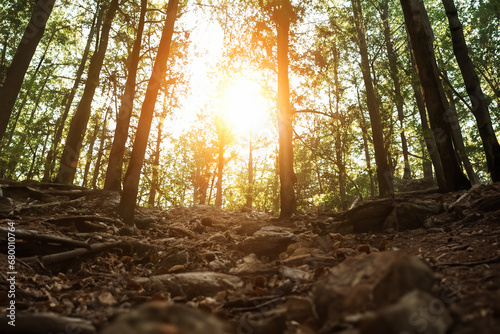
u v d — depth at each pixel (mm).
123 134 12555
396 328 1840
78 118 14219
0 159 25359
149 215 10828
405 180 24172
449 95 18641
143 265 6543
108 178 12164
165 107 16078
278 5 12266
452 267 3799
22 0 22781
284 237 6848
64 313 3584
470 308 2430
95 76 14773
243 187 27719
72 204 9617
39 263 5410
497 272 3314
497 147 10055
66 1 21391
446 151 10250
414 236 6395
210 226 10414
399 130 20438
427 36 10578
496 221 6121
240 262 5891
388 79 20859
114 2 14719
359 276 2715
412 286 2328
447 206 7957
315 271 4352
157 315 1720
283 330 2750
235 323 2906
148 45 16562
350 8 18531
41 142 30141
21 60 11109
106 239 6945
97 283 5180
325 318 2689
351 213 8070
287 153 11797
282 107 12125
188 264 6090
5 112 10750
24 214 8078
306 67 13562
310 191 32062
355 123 18281
